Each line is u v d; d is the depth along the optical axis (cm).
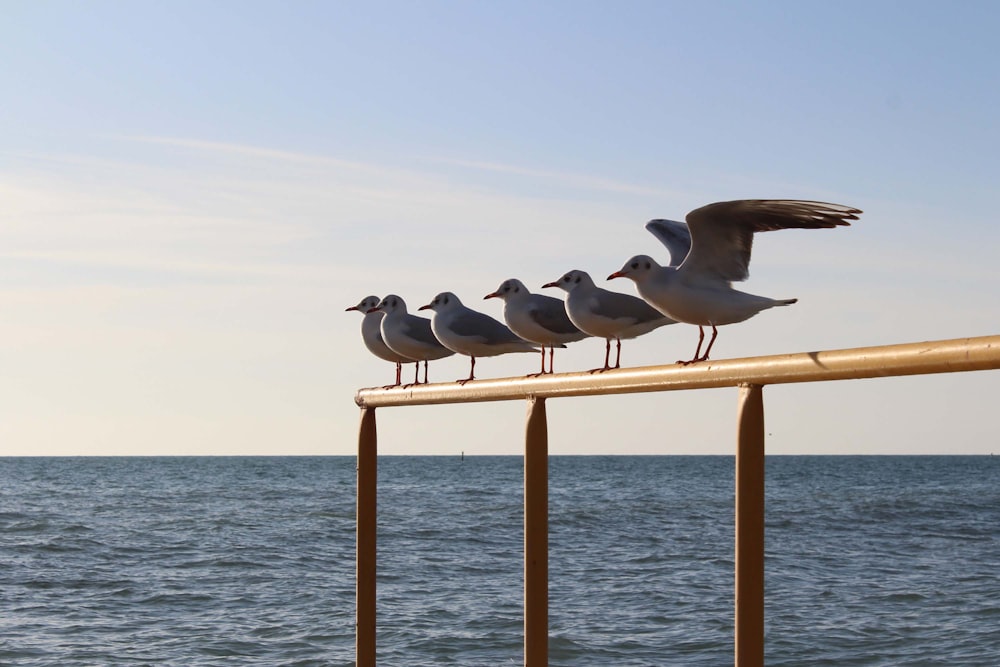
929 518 5591
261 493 8362
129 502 7088
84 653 2088
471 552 3744
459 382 800
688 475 13112
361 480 920
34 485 10156
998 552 3866
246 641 2200
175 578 3108
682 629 2317
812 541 4306
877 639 2230
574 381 686
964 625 2356
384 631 2308
